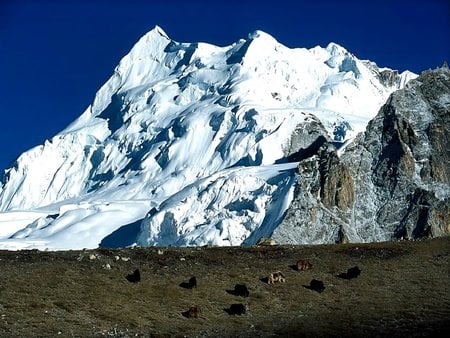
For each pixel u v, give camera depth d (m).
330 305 57.34
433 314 55.66
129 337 48.69
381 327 52.69
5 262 59.72
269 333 51.28
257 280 60.97
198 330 51.28
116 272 59.47
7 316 49.50
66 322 49.84
